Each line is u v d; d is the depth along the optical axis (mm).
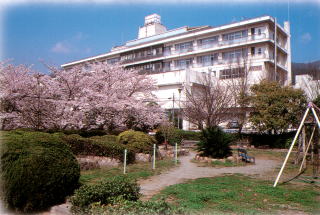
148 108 21500
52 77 18188
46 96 16547
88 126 18312
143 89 23656
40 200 5758
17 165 5633
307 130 12773
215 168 12203
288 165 13164
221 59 38281
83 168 10297
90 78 19734
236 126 27562
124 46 56312
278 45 37594
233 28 37719
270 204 6316
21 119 15977
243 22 36375
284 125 22234
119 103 18922
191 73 33594
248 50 36500
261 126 23609
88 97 18188
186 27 47625
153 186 8273
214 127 15680
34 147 6148
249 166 12867
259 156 17297
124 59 50562
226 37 38562
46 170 5918
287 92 22656
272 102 23000
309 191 7688
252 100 24125
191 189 7566
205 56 40188
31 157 5820
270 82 24641
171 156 16453
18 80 15750
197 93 26859
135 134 14289
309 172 11125
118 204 5066
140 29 58250
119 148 12250
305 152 11781
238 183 8578
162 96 36594
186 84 30672
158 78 37000
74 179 6562
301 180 9422
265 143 24250
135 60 47969
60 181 6125
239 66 29141
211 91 24734
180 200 6453
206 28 42375
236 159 14156
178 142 20422
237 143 24094
